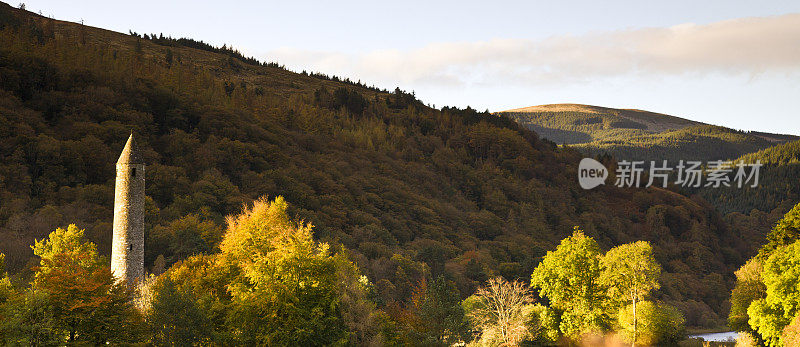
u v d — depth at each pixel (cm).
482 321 6975
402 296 11325
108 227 11806
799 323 5231
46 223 11488
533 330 7375
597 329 7306
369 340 5331
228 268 5659
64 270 4719
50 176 15388
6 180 13950
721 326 14775
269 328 4972
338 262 5400
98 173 16788
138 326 4731
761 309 6081
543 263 7994
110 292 4781
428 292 6184
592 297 7475
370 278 12025
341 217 18225
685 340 8031
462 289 12938
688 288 18162
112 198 14562
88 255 6450
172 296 4800
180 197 15462
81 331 4534
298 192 18738
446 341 5984
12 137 16475
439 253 14288
